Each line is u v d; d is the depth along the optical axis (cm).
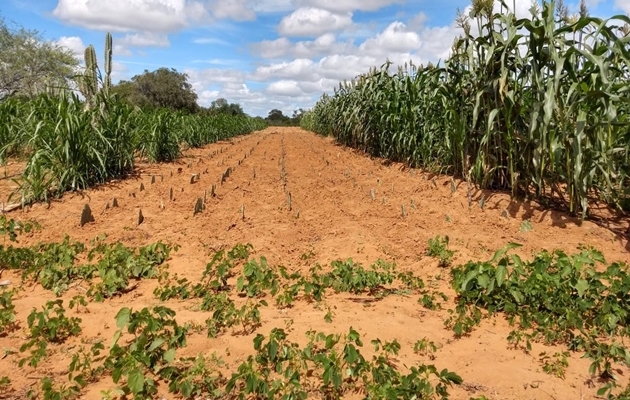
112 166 966
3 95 2398
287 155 1634
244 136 3003
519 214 659
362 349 340
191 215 720
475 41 709
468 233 608
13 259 502
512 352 337
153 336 332
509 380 301
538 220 635
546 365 312
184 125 1708
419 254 558
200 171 1162
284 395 270
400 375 289
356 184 973
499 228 623
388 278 468
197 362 314
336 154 1628
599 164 608
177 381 292
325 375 280
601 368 311
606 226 602
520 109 666
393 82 1214
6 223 619
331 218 714
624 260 516
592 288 389
